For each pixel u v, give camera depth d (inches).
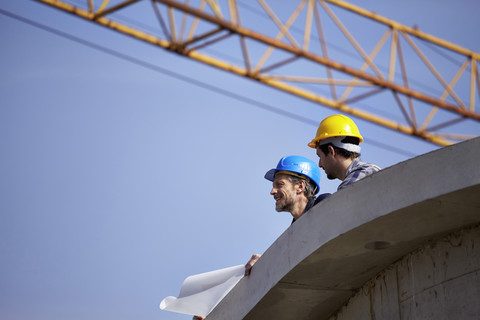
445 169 226.1
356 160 282.7
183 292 298.5
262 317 291.1
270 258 277.1
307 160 316.8
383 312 268.4
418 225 243.0
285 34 1130.0
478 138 221.8
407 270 261.7
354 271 269.4
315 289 277.3
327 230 250.1
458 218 239.5
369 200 240.4
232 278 292.4
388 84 1185.4
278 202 311.9
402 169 234.5
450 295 245.1
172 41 1095.0
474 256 241.6
